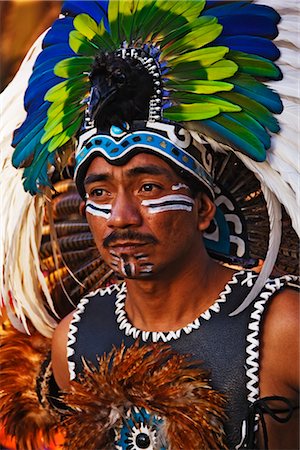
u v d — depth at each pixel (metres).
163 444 1.94
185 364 1.91
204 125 1.91
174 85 1.92
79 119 2.01
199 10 1.94
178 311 2.00
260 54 1.94
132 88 1.88
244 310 1.94
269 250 1.94
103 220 1.92
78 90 2.03
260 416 1.86
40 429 2.27
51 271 2.36
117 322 2.11
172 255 1.91
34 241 2.24
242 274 2.02
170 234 1.90
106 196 1.93
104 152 1.90
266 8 1.96
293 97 1.92
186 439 1.87
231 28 1.96
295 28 1.96
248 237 2.17
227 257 2.15
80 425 2.00
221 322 1.95
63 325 2.20
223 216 2.16
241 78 1.93
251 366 1.90
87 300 2.20
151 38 1.95
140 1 1.97
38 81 2.11
